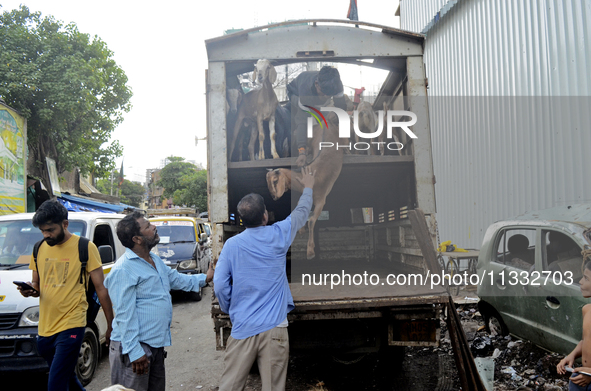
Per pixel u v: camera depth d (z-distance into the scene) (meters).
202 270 10.42
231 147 4.74
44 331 3.20
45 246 3.29
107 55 17.05
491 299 5.09
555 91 6.88
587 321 2.35
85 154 16.55
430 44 11.16
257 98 4.61
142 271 2.80
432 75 11.03
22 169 12.01
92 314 3.53
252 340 2.67
